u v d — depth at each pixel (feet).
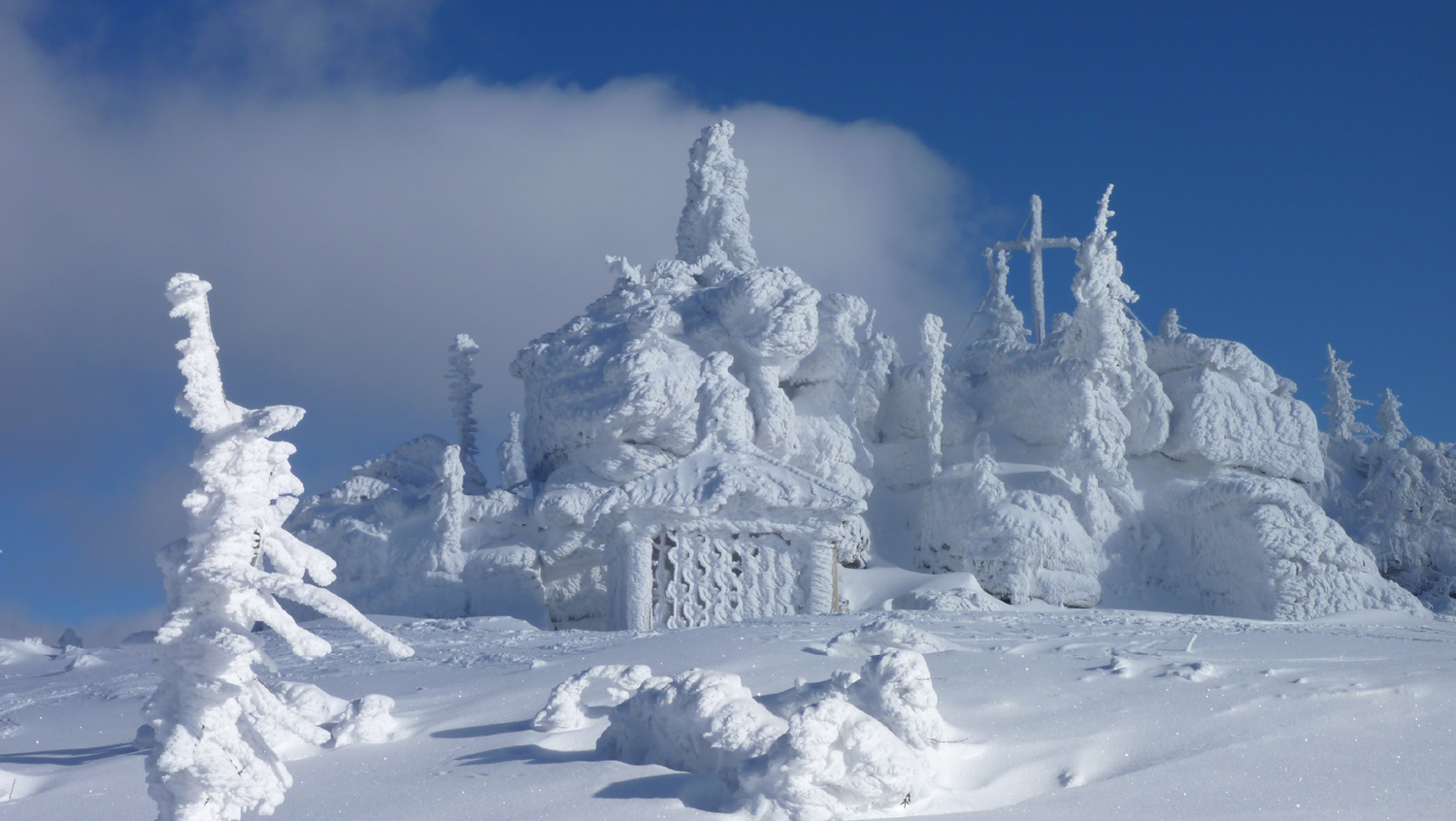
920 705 28.04
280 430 20.58
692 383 98.53
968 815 23.85
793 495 89.61
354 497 105.91
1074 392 104.63
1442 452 117.60
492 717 34.17
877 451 113.39
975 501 101.30
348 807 25.12
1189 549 101.81
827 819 23.47
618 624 91.04
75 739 37.78
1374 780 25.81
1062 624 60.13
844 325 108.47
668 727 27.63
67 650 71.61
